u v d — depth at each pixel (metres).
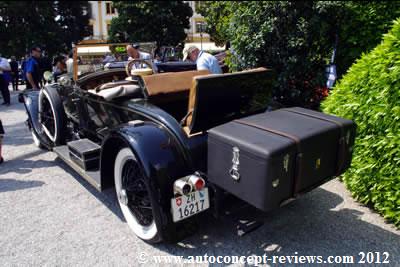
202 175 2.42
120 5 21.45
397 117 2.71
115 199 3.49
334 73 4.99
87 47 4.31
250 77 2.66
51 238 2.83
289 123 2.33
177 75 3.06
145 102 2.89
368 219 2.96
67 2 25.69
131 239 2.78
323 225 2.88
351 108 3.19
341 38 5.12
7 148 5.28
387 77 2.81
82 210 3.28
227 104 2.65
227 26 6.04
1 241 2.80
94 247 2.69
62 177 4.07
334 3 4.69
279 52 5.27
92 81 3.93
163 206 2.32
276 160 1.91
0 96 11.08
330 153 2.29
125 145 2.67
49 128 4.69
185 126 2.65
